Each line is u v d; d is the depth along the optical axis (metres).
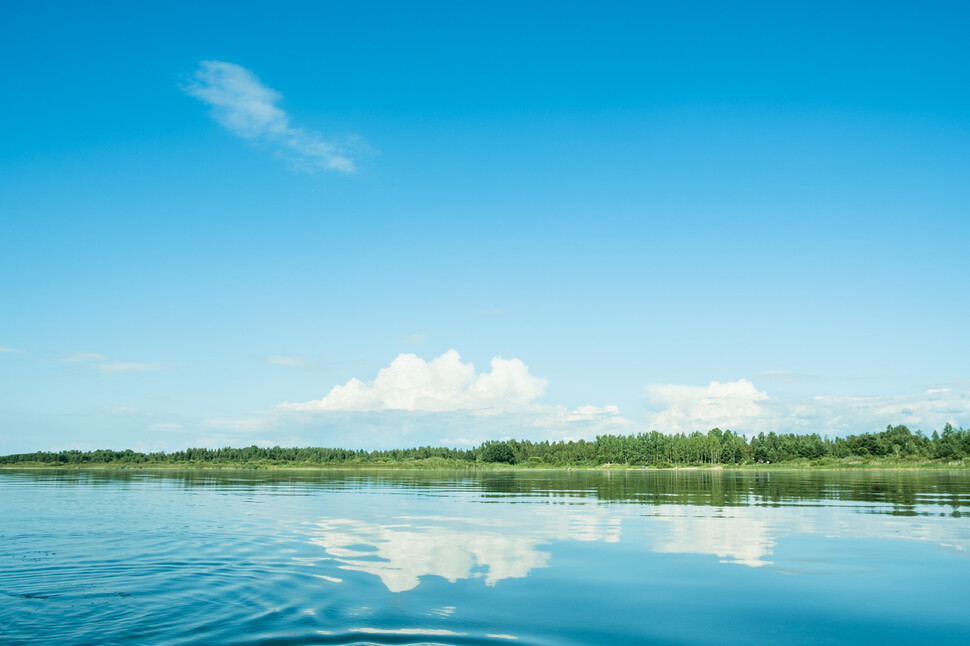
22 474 138.50
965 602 15.53
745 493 57.53
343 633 12.58
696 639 12.54
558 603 15.21
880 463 175.38
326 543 25.03
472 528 29.89
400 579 17.86
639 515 35.88
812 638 12.60
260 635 12.41
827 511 38.00
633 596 15.91
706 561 20.81
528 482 92.12
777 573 18.83
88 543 25.16
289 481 95.12
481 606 14.88
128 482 88.69
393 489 68.81
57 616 13.93
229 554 22.28
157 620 13.58
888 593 16.42
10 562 20.72
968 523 31.34
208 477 115.88
